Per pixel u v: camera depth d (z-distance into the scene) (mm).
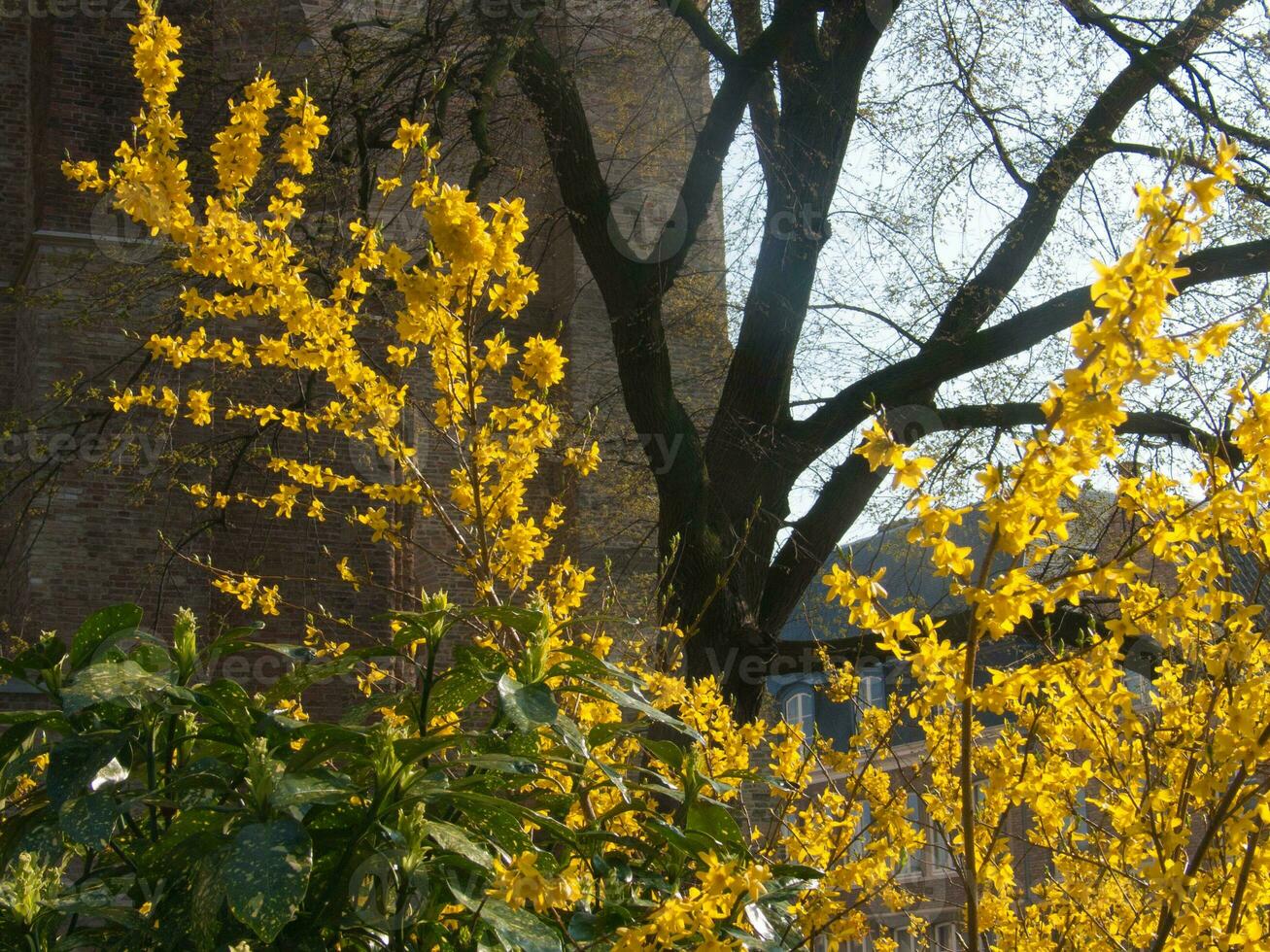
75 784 1957
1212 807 2551
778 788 3559
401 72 8891
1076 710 3234
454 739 1936
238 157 3611
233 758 2184
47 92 10922
